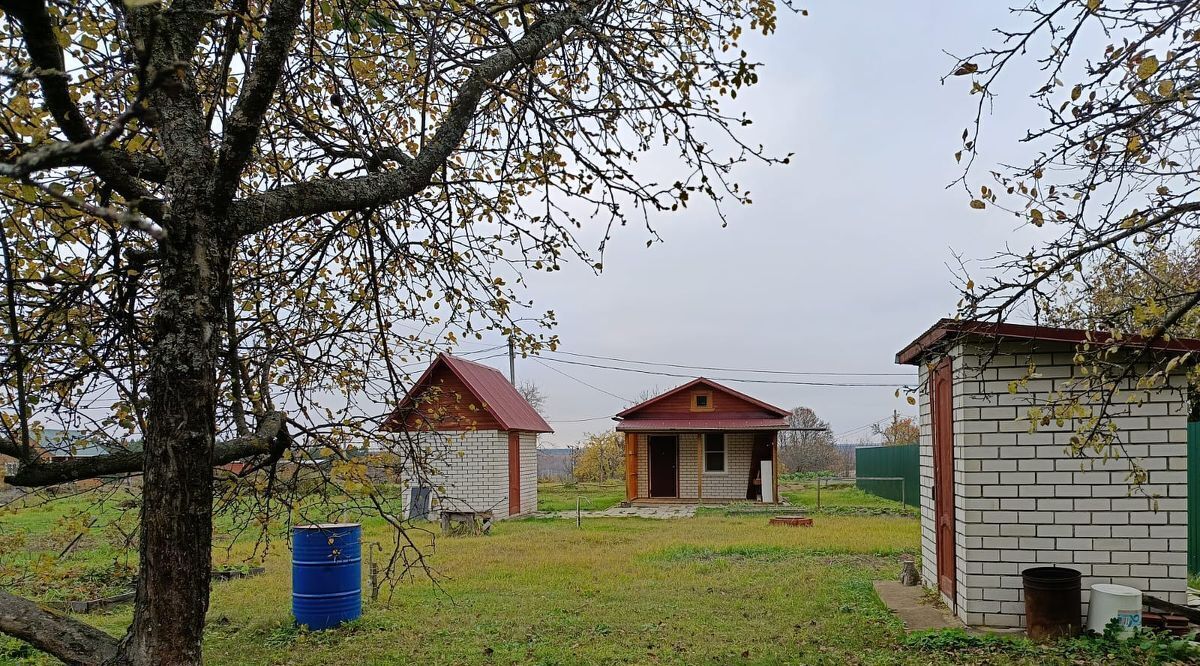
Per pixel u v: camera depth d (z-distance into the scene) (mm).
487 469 20391
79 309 3986
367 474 4602
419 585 10453
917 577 9742
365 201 3555
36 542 9891
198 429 2621
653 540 15289
